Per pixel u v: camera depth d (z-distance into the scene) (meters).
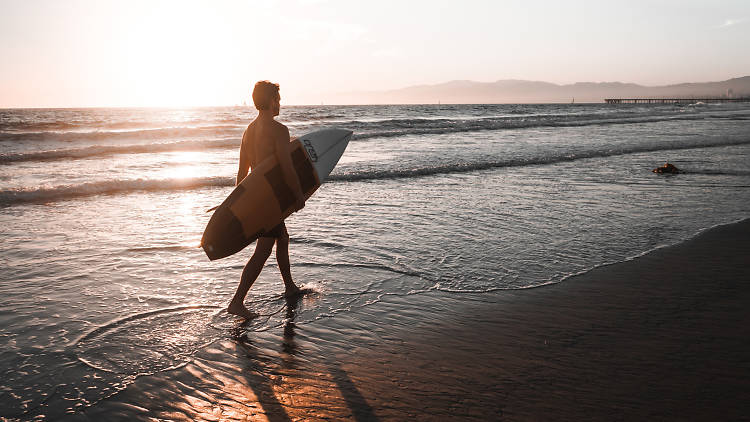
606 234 5.66
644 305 3.64
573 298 3.79
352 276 4.29
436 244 5.25
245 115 61.50
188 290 3.96
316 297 3.82
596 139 18.31
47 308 3.54
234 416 2.30
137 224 6.27
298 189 3.50
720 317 3.40
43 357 2.83
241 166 3.80
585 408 2.34
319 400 2.44
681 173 10.34
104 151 14.77
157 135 20.53
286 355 2.92
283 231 3.71
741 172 10.36
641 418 2.25
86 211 7.04
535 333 3.20
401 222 6.25
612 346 2.99
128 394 2.47
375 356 2.90
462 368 2.75
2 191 7.71
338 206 7.24
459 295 3.87
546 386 2.55
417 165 11.55
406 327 3.31
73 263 4.59
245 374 2.70
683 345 2.98
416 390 2.53
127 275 4.29
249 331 3.24
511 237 5.54
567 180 9.62
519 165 11.89
